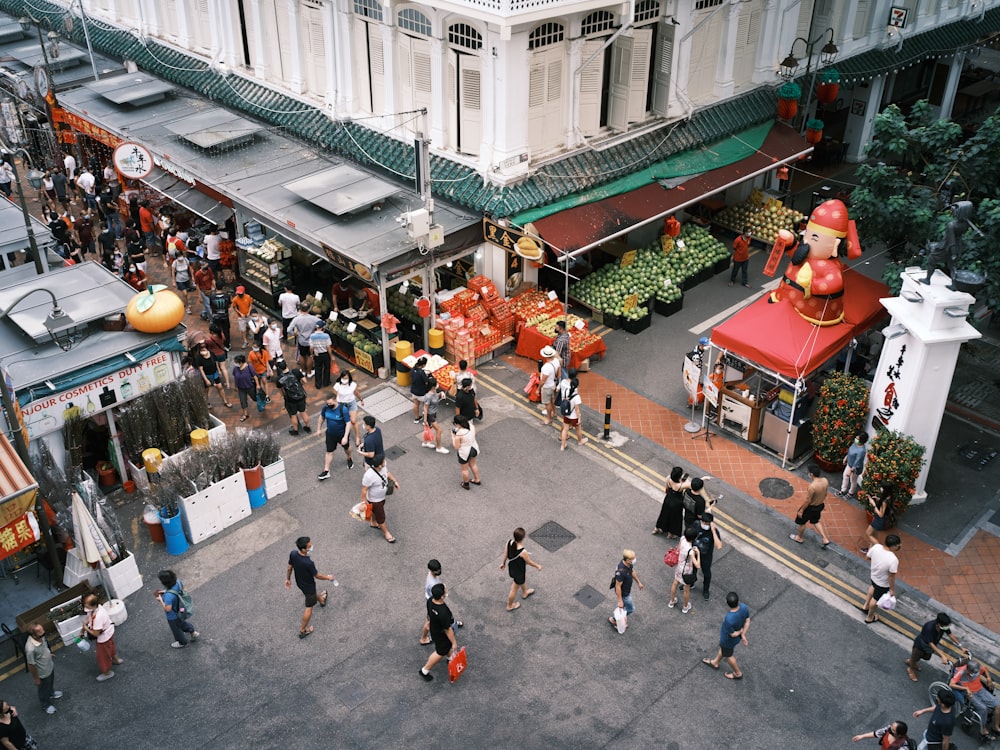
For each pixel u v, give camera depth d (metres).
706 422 20.45
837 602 16.33
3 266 21.48
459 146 23.09
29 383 16.83
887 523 17.67
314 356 21.77
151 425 18.38
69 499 16.58
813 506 16.95
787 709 14.39
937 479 19.22
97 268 20.25
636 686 14.74
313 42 25.89
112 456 18.75
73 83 32.00
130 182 29.48
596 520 18.08
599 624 15.84
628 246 26.05
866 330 20.11
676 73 24.56
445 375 21.39
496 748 13.76
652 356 23.12
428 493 18.75
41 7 37.75
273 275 24.53
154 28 32.59
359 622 15.89
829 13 28.12
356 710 14.37
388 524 17.95
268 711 14.38
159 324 18.23
